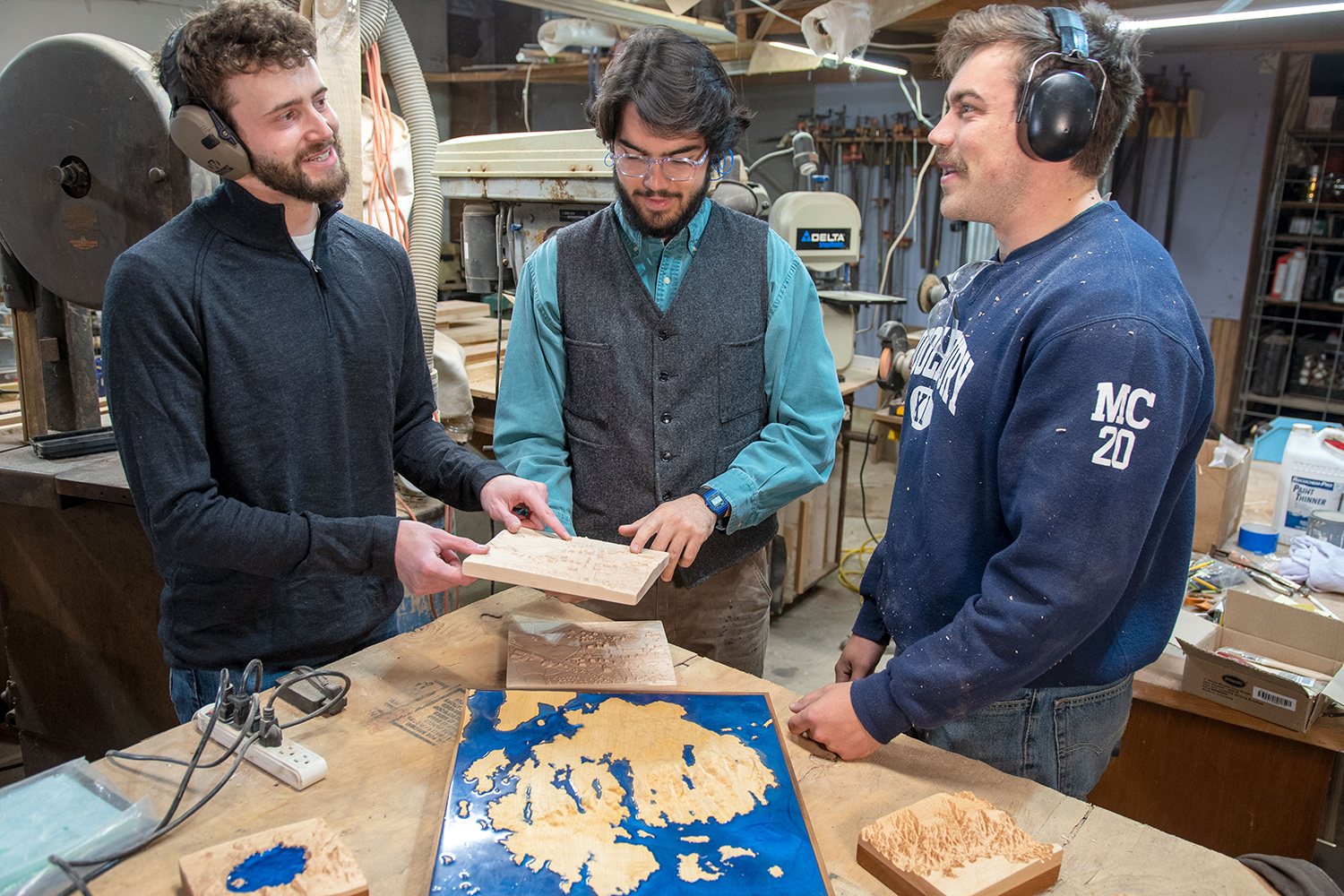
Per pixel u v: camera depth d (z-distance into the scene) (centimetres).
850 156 487
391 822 89
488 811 87
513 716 104
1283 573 192
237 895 74
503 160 214
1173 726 166
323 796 92
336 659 131
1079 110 93
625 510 145
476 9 432
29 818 85
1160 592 107
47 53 152
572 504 148
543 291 145
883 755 103
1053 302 94
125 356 105
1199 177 430
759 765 96
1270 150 411
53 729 201
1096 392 88
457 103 435
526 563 111
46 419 190
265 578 120
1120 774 174
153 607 178
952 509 107
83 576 183
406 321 136
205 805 90
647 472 143
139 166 152
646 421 143
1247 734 159
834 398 150
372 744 101
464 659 121
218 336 110
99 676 190
